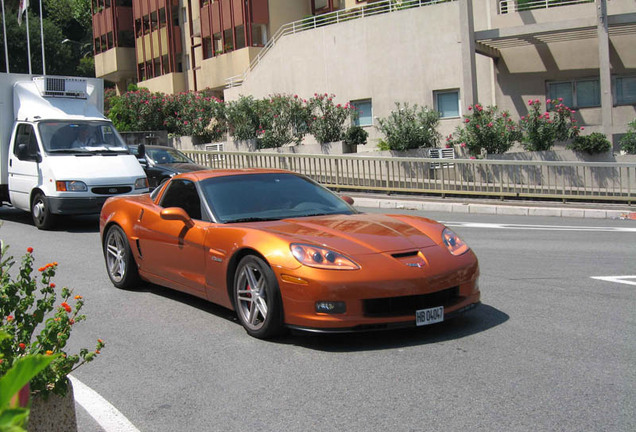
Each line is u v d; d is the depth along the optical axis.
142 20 44.41
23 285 3.27
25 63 51.00
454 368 4.47
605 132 18.62
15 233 12.29
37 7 61.78
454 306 5.18
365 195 17.23
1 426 1.08
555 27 18.77
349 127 22.38
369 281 4.81
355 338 5.25
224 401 4.05
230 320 5.94
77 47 61.78
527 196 15.33
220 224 5.86
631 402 3.79
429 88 23.33
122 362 4.88
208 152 20.39
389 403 3.90
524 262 8.48
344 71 25.61
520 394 3.96
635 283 7.01
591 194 14.76
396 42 24.00
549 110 21.28
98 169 12.55
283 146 22.53
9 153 13.43
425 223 5.82
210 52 37.88
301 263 4.90
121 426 3.72
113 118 29.11
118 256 7.39
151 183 16.41
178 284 6.42
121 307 6.57
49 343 2.97
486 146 19.05
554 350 4.79
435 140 21.08
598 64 20.39
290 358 4.81
